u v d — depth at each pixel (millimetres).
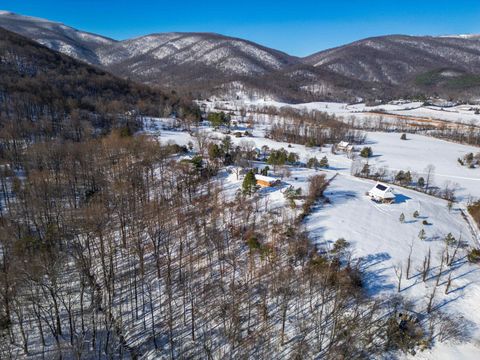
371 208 74000
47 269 39250
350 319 41500
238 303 43500
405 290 48000
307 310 43312
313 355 37469
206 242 57031
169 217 65250
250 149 115688
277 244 55938
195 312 42719
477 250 57125
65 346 36375
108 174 80625
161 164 90938
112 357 36188
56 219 57688
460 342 39906
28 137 97312
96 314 41500
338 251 54875
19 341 37062
